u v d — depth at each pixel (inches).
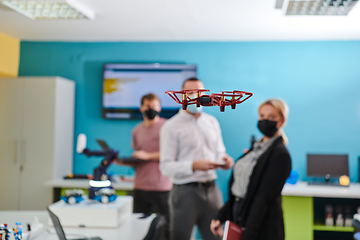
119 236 91.0
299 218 151.6
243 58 183.0
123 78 184.7
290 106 180.9
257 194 87.5
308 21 153.3
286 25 159.3
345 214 158.9
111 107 185.0
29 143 172.4
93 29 170.4
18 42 190.9
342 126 178.5
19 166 172.6
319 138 179.3
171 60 186.2
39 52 190.9
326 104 179.3
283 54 181.2
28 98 173.2
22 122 173.2
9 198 172.4
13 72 188.2
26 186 171.9
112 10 143.0
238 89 183.2
